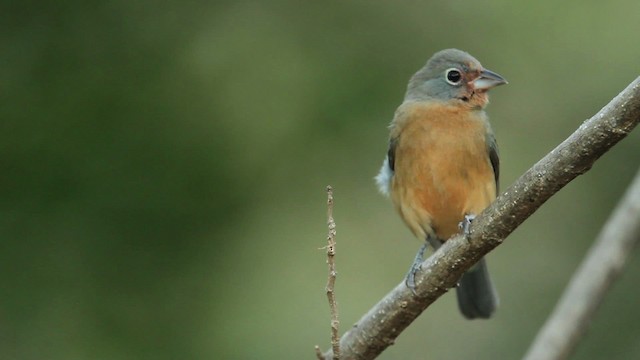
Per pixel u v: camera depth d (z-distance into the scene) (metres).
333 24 14.06
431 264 8.12
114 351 12.72
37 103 13.43
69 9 14.00
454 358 14.74
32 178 13.17
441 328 15.01
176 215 13.24
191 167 13.38
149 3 14.13
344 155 13.58
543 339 9.90
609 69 14.05
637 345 14.07
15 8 13.97
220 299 13.12
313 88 13.66
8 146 13.22
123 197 13.20
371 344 8.42
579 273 10.10
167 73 13.73
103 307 12.89
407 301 8.22
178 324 12.94
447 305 15.10
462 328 14.93
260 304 13.31
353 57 13.85
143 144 13.38
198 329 12.98
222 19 14.09
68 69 13.67
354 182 13.65
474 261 7.94
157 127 13.45
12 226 13.02
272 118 13.59
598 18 13.97
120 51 13.80
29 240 13.01
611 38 13.97
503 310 14.78
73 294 12.88
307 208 13.61
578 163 7.19
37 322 12.78
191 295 13.05
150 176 13.30
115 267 13.01
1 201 13.10
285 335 13.45
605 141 7.05
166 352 12.81
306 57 13.85
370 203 13.80
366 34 14.00
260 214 13.48
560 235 14.95
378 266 14.16
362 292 13.99
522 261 14.94
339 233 14.06
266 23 14.06
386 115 13.55
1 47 13.78
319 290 13.70
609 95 14.09
